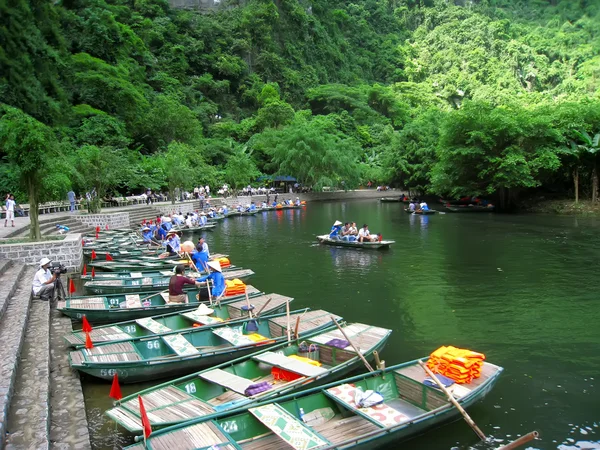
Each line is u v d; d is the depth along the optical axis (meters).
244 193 56.38
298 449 5.57
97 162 28.95
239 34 96.25
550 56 125.50
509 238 24.84
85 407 7.41
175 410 6.54
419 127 56.59
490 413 7.41
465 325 11.58
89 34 60.81
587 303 13.12
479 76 122.69
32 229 17.16
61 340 9.80
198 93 80.19
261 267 18.91
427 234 27.22
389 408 6.61
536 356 9.65
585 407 7.59
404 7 157.88
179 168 39.88
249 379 8.12
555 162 34.88
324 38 118.94
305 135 59.34
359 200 62.62
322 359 8.77
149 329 9.83
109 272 16.91
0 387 6.52
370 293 14.69
